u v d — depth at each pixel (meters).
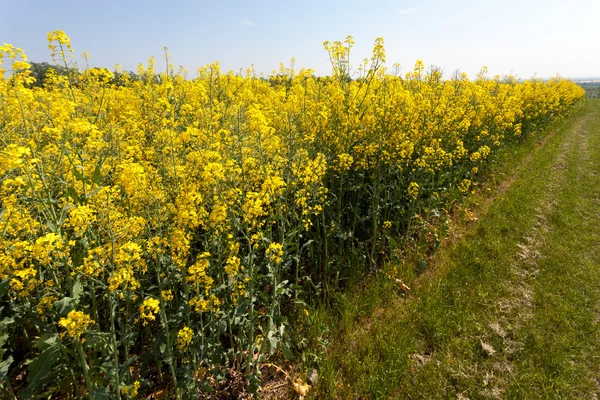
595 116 25.16
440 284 4.46
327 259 4.32
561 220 6.64
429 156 5.35
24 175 2.48
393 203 5.19
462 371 3.35
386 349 3.40
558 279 4.84
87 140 2.66
